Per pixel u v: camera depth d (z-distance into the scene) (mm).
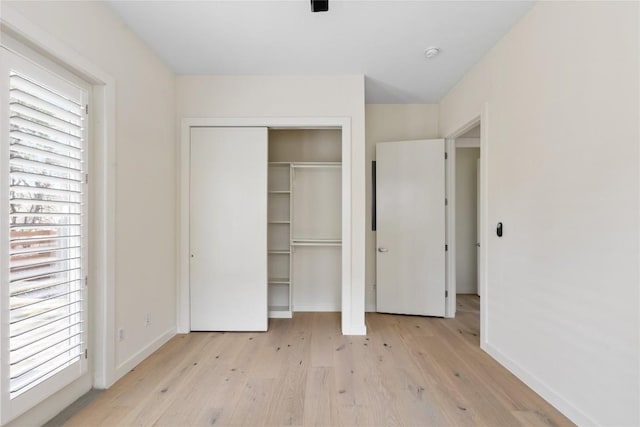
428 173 3547
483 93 2680
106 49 2041
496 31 2318
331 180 3830
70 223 1773
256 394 1958
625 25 1399
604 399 1504
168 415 1745
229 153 3066
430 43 2490
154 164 2645
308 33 2365
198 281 3076
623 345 1413
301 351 2617
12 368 1438
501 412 1777
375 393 1971
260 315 3078
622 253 1416
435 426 1657
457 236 4723
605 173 1500
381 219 3699
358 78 3037
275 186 3805
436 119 3832
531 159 2043
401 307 3627
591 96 1580
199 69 2939
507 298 2303
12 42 1482
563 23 1769
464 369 2295
